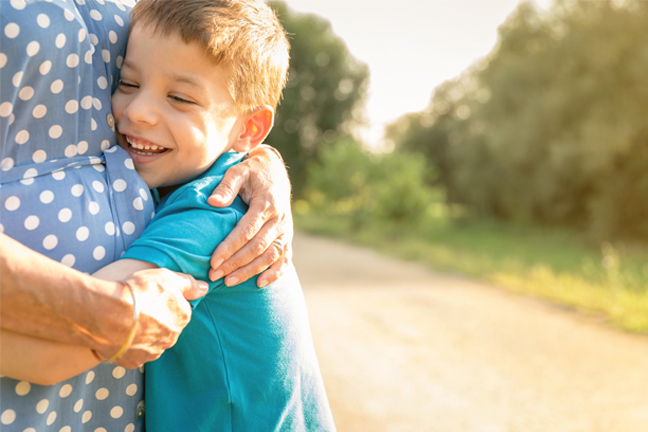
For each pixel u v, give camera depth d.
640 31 20.30
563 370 5.05
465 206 33.41
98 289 0.71
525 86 26.38
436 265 11.55
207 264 0.89
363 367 4.96
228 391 1.00
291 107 35.44
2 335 0.70
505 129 25.66
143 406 1.03
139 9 1.00
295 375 1.09
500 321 6.77
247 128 1.16
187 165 1.03
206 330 0.97
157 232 0.87
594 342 5.93
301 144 36.53
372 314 6.99
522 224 27.98
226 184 1.00
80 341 0.72
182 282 0.84
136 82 1.00
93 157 0.93
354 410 4.04
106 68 0.98
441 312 7.20
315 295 8.18
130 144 1.03
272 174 1.09
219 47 0.98
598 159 19.98
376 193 19.22
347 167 20.83
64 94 0.85
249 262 0.97
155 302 0.77
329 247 15.41
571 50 22.92
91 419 0.93
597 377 4.89
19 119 0.81
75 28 0.86
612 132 19.59
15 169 0.81
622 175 20.08
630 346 5.81
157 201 1.09
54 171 0.85
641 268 12.08
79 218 0.84
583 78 22.19
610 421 4.01
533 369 5.06
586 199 23.69
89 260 0.85
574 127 22.53
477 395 4.42
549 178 23.84
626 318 6.70
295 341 1.09
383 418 3.93
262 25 1.09
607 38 21.17
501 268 10.73
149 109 0.97
